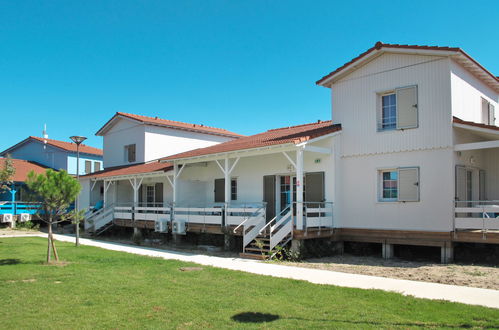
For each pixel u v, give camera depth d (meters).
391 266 11.73
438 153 12.80
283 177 16.53
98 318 6.26
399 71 13.80
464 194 13.16
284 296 7.56
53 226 26.58
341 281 9.04
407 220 13.29
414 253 13.90
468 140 13.53
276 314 6.43
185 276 9.45
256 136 20.22
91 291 7.92
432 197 12.82
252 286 8.39
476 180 14.12
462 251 12.86
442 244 12.45
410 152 13.41
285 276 9.62
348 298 7.40
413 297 7.44
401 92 13.70
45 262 11.49
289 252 12.92
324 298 7.40
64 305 6.96
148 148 24.92
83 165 32.75
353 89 14.97
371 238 14.00
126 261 11.73
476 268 11.07
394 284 8.70
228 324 5.97
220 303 7.06
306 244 13.56
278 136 16.45
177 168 18.31
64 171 11.81
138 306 6.89
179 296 7.53
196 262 11.72
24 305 6.96
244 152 14.75
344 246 15.02
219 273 9.84
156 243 17.67
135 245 16.97
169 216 18.03
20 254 13.23
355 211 14.51
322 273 10.06
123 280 8.94
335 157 14.79
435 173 12.82
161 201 22.12
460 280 9.42
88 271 10.06
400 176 13.55
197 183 19.09
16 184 28.30
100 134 28.19
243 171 17.78
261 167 17.03
